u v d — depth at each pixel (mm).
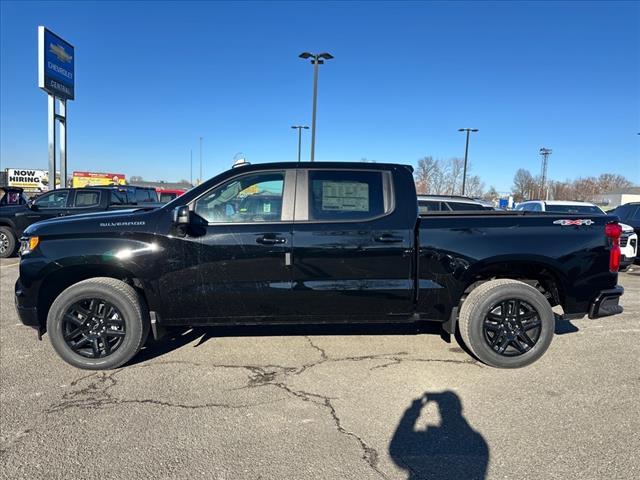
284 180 4223
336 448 2900
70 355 4102
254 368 4180
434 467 2711
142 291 4352
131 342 4090
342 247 4102
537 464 2736
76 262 4023
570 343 4930
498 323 4219
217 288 4082
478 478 2609
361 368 4184
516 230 4164
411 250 4156
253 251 4070
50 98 20844
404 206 4219
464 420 3266
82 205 12086
